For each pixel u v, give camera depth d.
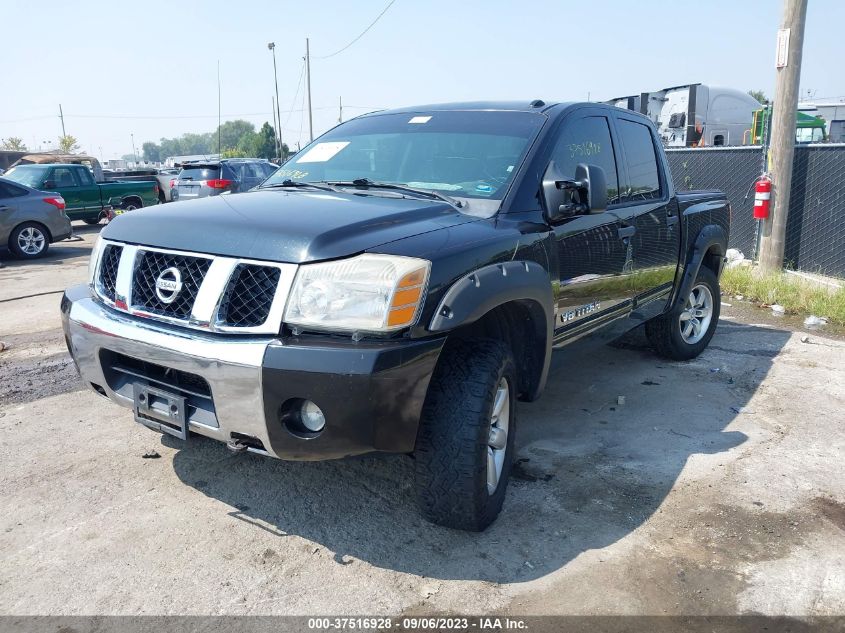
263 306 2.74
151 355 2.88
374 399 2.61
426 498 3.02
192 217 3.10
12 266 11.23
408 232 2.94
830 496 3.61
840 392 5.14
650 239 4.80
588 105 4.37
